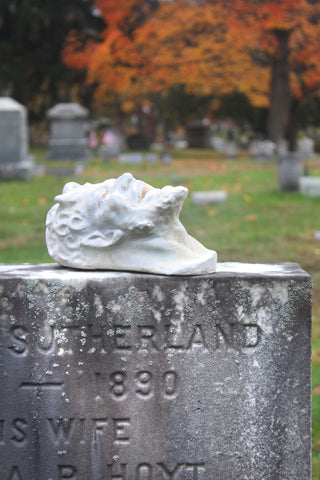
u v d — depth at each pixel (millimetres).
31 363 3277
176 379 3297
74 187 3541
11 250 9984
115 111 45406
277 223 12383
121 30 33844
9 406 3291
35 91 39562
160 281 3258
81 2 38094
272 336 3293
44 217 13086
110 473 3318
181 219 13031
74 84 40594
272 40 26562
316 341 6535
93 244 3359
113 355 3279
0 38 38781
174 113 42125
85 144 30188
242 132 49875
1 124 20344
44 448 3305
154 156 30688
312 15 26281
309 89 29328
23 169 19984
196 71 31000
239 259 9359
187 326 3281
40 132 49750
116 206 3303
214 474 3336
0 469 3312
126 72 33281
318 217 13055
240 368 3297
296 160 17062
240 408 3312
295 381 3307
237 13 26250
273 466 3334
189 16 28656
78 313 3268
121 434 3307
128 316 3271
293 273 3340
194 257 3324
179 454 3320
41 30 37938
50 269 3467
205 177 21906
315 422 4922
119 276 3262
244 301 3275
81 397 3287
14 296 3262
